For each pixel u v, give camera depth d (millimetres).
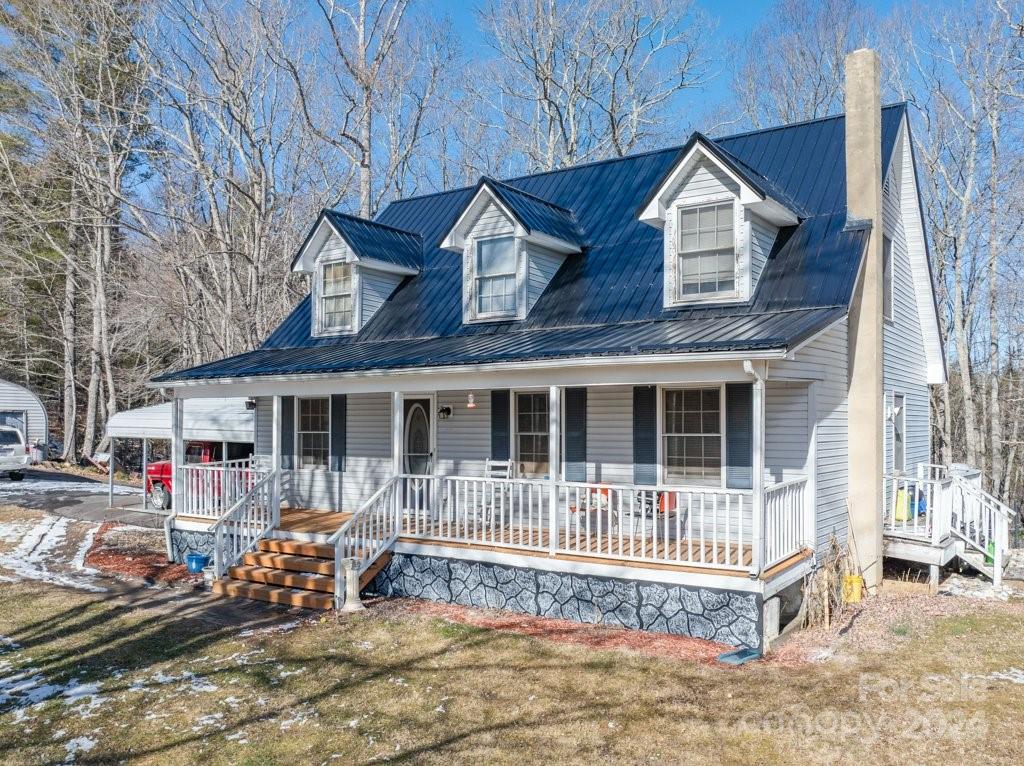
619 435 12953
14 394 32719
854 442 12875
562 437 13438
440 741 7152
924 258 16594
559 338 12297
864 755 6820
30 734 7418
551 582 11258
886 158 13969
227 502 14633
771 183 13781
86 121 27797
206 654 9742
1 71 29203
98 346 35625
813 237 12719
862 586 12297
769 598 9914
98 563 15375
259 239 25781
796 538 11023
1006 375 32969
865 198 12602
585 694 8227
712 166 12320
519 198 14641
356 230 16609
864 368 12766
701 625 10086
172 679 8859
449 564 12195
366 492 15805
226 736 7328
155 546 16875
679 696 8133
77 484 27516
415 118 33562
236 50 25656
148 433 20469
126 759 6895
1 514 20469
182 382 15250
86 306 38125
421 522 14070
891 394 14695
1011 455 30172
